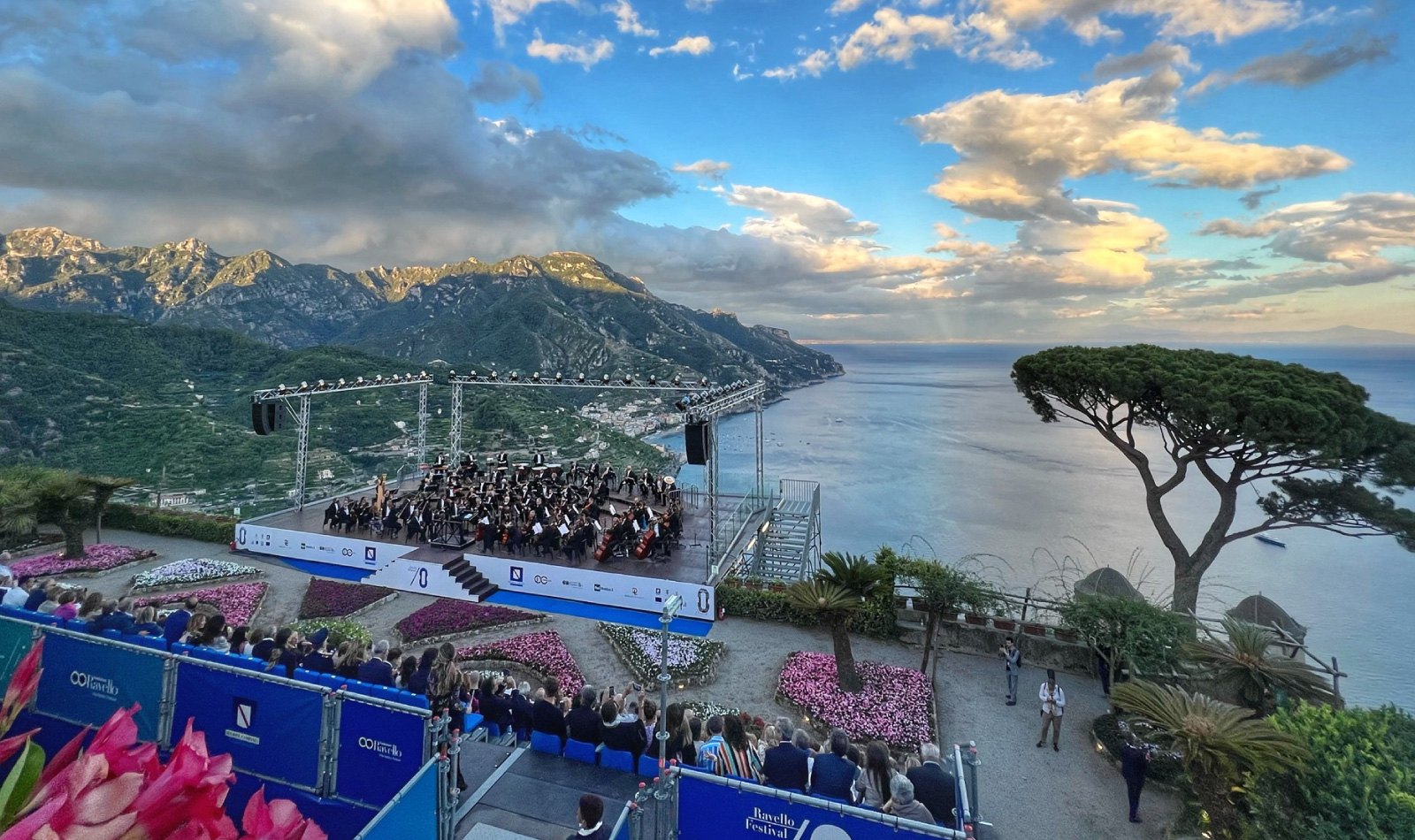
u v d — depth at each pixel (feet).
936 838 21.25
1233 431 56.49
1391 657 131.23
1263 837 30.48
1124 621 49.26
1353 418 52.85
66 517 77.46
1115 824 37.27
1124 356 65.57
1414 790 29.04
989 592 57.82
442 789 24.39
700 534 83.76
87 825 4.05
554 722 33.50
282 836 5.41
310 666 33.88
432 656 35.24
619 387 87.61
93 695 29.55
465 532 80.79
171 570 75.31
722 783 23.57
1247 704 41.37
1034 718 48.39
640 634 61.11
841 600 49.19
